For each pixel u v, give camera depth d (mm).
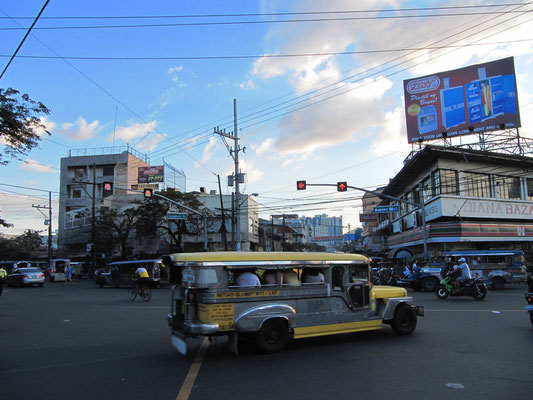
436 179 29594
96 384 5750
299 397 5016
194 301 7254
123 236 44062
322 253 8453
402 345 7895
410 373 5961
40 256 70500
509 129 29859
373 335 8992
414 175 34406
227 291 7203
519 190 31562
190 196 41781
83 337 9547
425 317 11477
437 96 30766
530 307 9594
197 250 44969
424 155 28766
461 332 9102
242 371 6281
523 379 5590
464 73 30156
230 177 31875
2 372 6465
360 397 4973
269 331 7441
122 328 10828
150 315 13594
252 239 48375
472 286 16203
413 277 22234
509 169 31188
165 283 29781
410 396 4980
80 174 58281
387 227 45875
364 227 84438
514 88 28719
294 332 7656
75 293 24953
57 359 7332
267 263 7645
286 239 75625
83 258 51781
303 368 6375
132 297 19859
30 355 7688
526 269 23250
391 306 8781
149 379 5953
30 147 14695
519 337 8445
